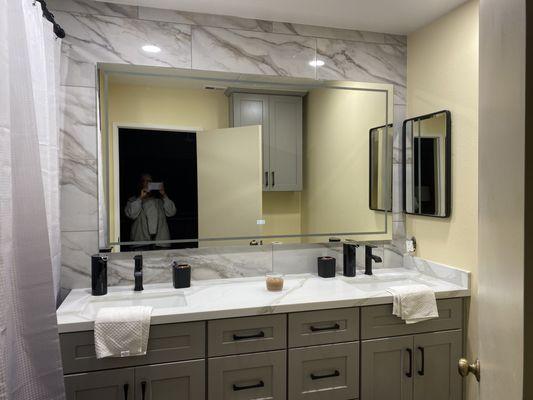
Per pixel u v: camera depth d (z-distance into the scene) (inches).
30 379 49.9
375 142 101.4
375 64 100.7
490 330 25.8
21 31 50.8
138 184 86.1
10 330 46.5
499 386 24.1
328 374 76.2
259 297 77.6
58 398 52.9
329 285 87.1
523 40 20.1
